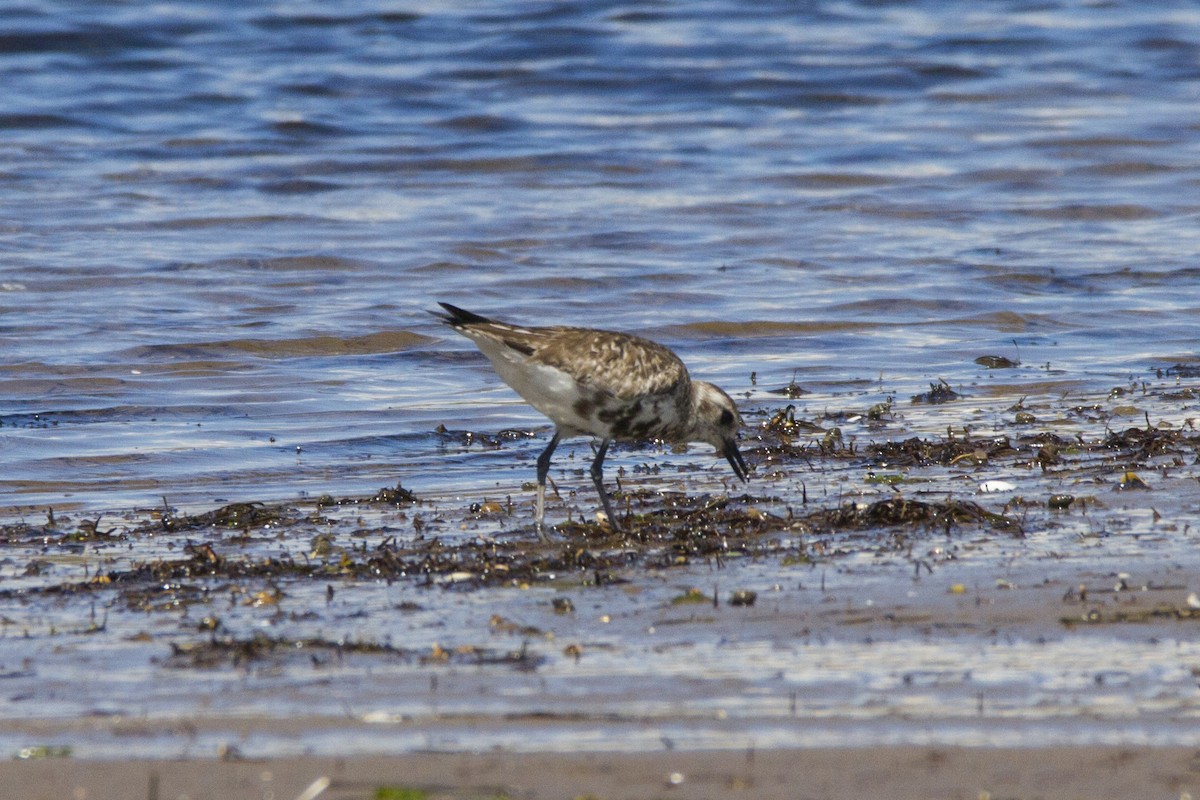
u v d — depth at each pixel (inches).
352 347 768.9
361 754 290.5
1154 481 509.4
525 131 1327.5
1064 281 903.1
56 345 750.5
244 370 724.0
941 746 292.8
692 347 778.8
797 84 1477.6
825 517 466.9
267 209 1074.1
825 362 745.6
